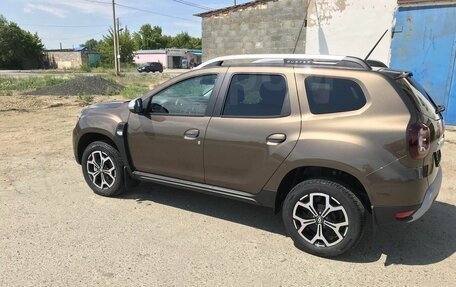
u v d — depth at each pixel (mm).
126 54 67250
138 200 4934
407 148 3170
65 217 4410
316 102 3566
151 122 4453
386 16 10414
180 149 4262
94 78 21125
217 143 3980
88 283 3182
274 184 3732
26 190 5238
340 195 3406
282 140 3609
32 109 13375
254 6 12672
